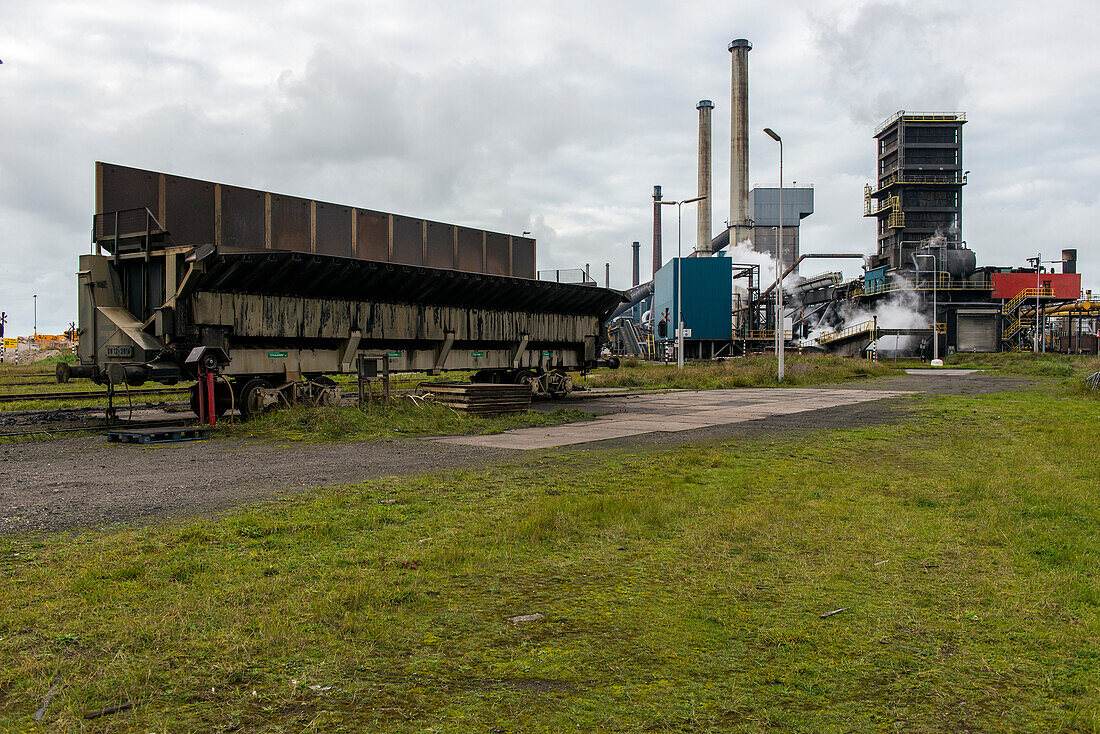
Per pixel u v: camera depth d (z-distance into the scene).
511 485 9.23
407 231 23.70
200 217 18.61
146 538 6.46
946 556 6.01
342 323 19.94
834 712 3.42
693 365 50.78
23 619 4.47
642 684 3.70
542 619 4.61
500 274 27.30
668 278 72.25
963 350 76.12
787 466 10.88
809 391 31.70
